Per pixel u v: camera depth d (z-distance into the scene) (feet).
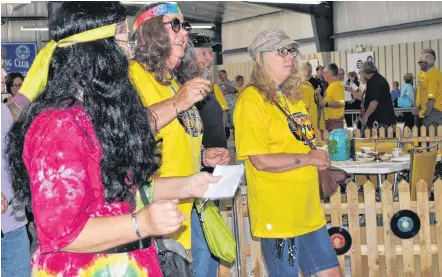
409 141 27.20
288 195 10.16
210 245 9.93
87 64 5.39
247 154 10.03
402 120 48.08
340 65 62.90
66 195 5.01
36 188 5.07
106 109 5.34
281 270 10.41
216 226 9.93
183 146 9.23
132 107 5.56
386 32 58.39
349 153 18.54
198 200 9.96
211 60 13.24
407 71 56.54
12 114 9.73
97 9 5.47
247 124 10.05
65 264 5.36
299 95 10.52
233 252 9.99
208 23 79.10
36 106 5.39
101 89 5.36
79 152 5.12
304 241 10.56
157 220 5.18
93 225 5.16
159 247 7.87
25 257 9.94
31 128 5.24
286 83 10.48
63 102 5.25
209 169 10.42
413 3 55.36
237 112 10.25
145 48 9.17
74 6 5.47
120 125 5.39
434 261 15.90
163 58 9.23
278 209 10.21
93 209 5.37
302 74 10.57
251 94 10.17
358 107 49.21
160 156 5.99
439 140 26.81
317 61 64.75
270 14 72.90
